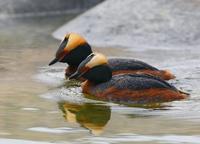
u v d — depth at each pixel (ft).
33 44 66.74
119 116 41.01
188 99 45.11
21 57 59.98
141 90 44.88
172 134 36.91
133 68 50.65
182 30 68.85
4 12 85.92
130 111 42.24
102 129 38.04
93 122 39.55
